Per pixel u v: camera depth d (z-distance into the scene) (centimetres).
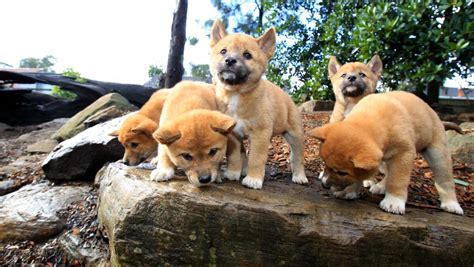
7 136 168
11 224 72
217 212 50
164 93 90
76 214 75
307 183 66
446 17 121
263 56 63
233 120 55
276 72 208
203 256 51
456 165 90
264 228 50
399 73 127
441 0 115
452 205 59
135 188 55
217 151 56
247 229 50
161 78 215
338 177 52
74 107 208
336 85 96
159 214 51
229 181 61
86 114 133
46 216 74
